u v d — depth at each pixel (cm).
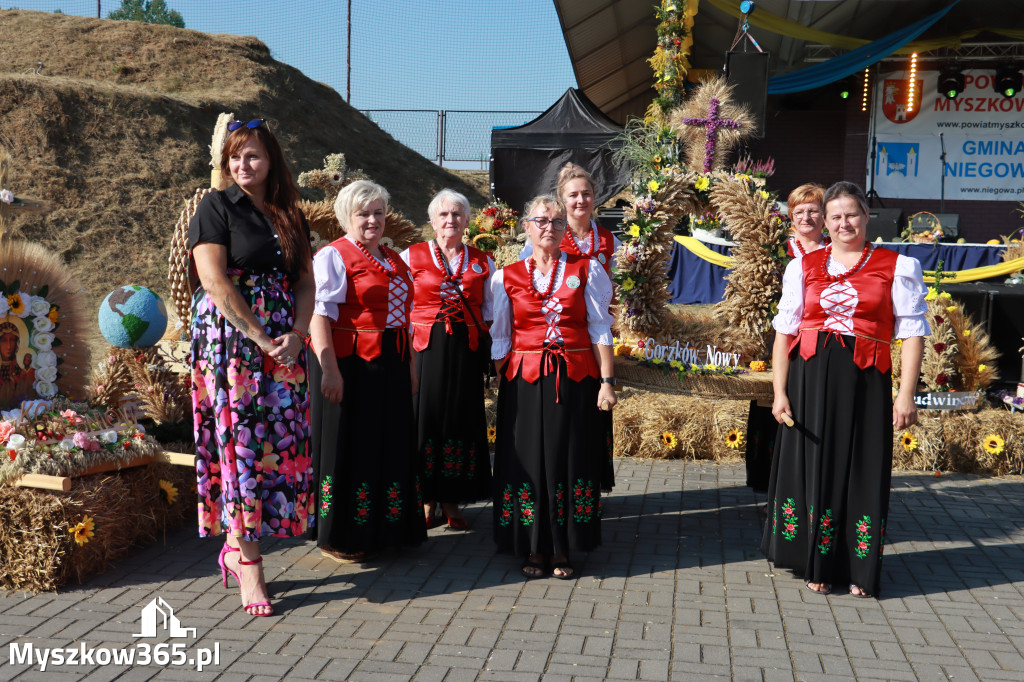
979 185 1812
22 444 384
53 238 1372
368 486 401
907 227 1450
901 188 1839
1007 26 1719
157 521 440
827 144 1948
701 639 332
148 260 1395
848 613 361
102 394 476
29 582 365
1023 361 694
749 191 474
